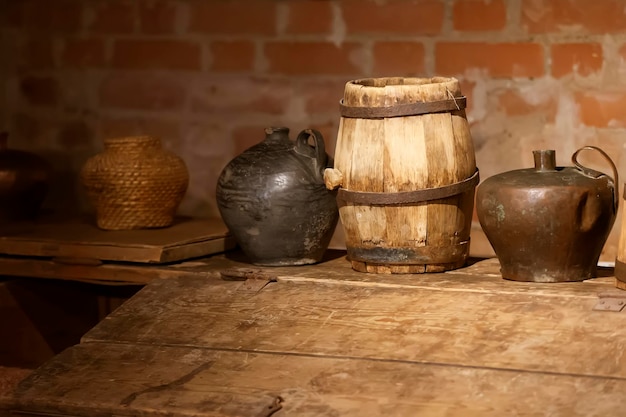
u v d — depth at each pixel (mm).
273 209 2725
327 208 2766
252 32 3361
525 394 2047
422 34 3191
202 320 2508
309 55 3311
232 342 2387
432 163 2582
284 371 2234
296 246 2783
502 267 2596
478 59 3146
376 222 2637
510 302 2406
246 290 2633
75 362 2367
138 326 2508
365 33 3246
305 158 2768
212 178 3465
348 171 2652
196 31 3420
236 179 2762
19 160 3342
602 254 3113
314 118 3328
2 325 3139
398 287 2555
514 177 2543
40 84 3611
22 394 2240
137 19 3479
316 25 3293
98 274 2953
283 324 2441
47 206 3660
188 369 2291
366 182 2617
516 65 3115
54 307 3244
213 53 3412
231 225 2801
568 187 2465
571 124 3086
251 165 2760
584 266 2547
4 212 3346
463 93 3172
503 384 2088
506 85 3131
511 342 2236
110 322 2539
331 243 3395
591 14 3029
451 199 2621
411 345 2273
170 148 3496
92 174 3129
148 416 2137
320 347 2316
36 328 3209
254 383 2197
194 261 2963
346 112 2658
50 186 3639
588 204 2480
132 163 3100
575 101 3076
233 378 2230
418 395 2084
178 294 2654
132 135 3535
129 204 3115
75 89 3578
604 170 3070
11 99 3646
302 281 2650
